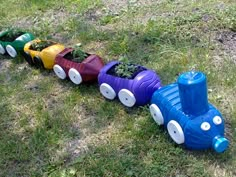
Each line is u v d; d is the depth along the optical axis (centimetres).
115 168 252
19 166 266
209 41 370
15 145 281
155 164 252
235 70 330
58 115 307
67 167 260
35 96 333
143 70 298
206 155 252
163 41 382
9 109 321
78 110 309
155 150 261
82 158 264
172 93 264
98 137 282
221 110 291
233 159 249
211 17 402
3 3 519
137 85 287
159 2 462
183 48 366
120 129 285
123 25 422
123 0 480
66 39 415
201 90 238
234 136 265
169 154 257
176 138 255
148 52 371
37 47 364
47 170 260
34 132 291
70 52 338
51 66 354
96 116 301
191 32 388
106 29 421
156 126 276
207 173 242
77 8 475
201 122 243
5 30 425
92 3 481
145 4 463
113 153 265
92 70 320
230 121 280
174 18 413
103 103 311
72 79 329
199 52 358
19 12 490
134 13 443
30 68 373
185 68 341
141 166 252
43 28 443
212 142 245
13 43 384
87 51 388
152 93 290
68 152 272
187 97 241
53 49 351
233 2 435
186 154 254
